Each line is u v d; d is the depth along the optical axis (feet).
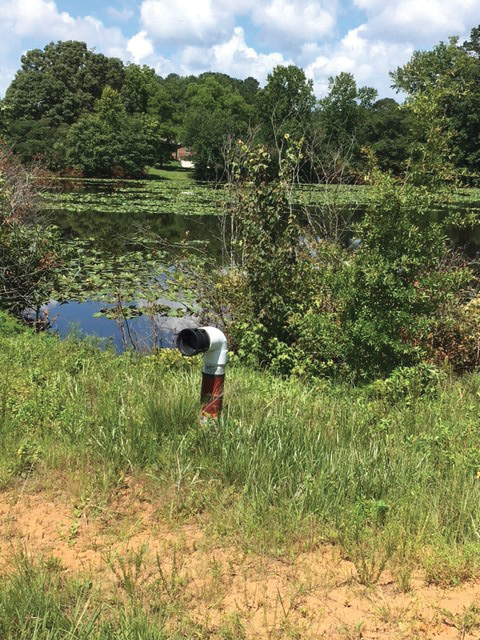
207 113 229.66
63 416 17.56
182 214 103.30
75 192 150.00
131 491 14.10
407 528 12.48
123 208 108.58
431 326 29.30
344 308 26.55
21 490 14.03
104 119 238.07
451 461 16.55
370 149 27.32
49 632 9.00
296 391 22.61
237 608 10.03
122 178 230.27
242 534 12.23
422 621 9.95
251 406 19.01
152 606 9.94
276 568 11.35
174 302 44.60
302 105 46.19
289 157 29.96
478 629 9.79
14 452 15.47
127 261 59.31
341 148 39.27
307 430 17.04
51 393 19.42
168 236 78.38
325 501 13.32
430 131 26.71
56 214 100.22
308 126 40.40
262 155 30.17
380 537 12.22
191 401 17.97
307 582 10.84
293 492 13.74
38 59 315.37
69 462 15.08
